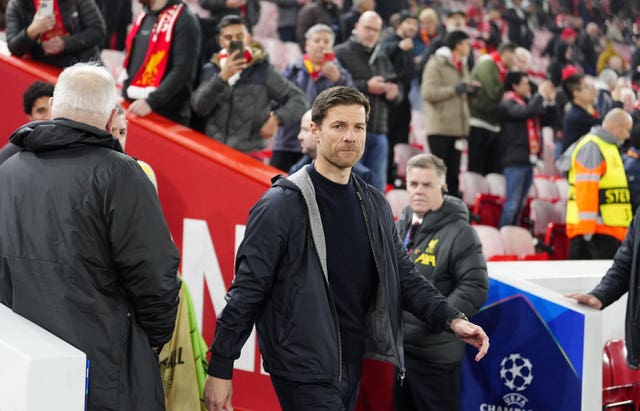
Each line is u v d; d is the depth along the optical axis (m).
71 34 5.13
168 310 2.71
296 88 5.04
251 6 7.46
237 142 4.95
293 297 2.91
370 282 3.05
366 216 3.03
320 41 5.46
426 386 3.81
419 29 8.37
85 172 2.64
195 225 4.41
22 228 2.66
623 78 10.16
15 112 5.03
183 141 4.47
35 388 2.31
